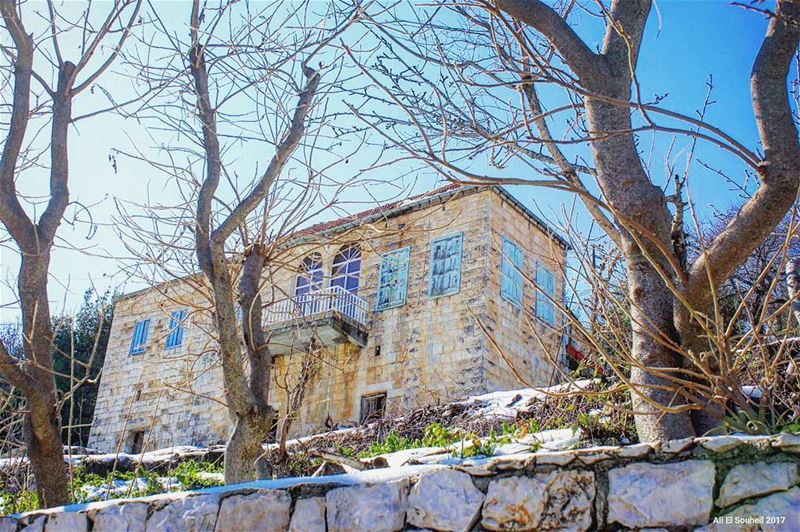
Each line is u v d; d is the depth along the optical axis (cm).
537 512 364
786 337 453
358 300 2084
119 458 1228
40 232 637
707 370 422
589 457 366
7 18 634
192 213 739
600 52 592
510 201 2048
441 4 574
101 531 471
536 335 513
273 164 714
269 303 778
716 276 457
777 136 455
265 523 425
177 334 2394
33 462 613
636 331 483
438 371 1886
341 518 409
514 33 511
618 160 522
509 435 865
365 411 1955
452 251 1997
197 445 2184
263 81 718
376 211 1877
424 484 397
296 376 2031
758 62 486
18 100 639
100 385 2500
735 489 331
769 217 445
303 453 953
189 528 442
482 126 590
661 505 342
